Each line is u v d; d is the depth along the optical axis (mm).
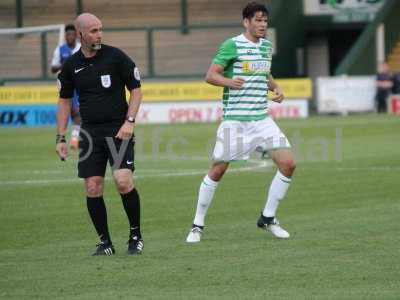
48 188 53688
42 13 134375
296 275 30250
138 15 134250
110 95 33688
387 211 43312
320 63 137250
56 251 35438
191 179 57031
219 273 30734
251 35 36594
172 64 128625
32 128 101438
